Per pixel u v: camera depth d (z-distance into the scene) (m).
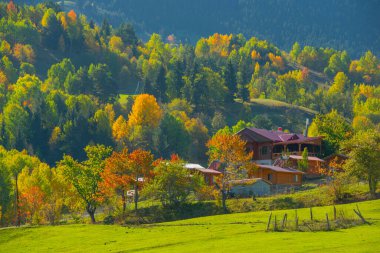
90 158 122.75
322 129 159.50
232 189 124.00
